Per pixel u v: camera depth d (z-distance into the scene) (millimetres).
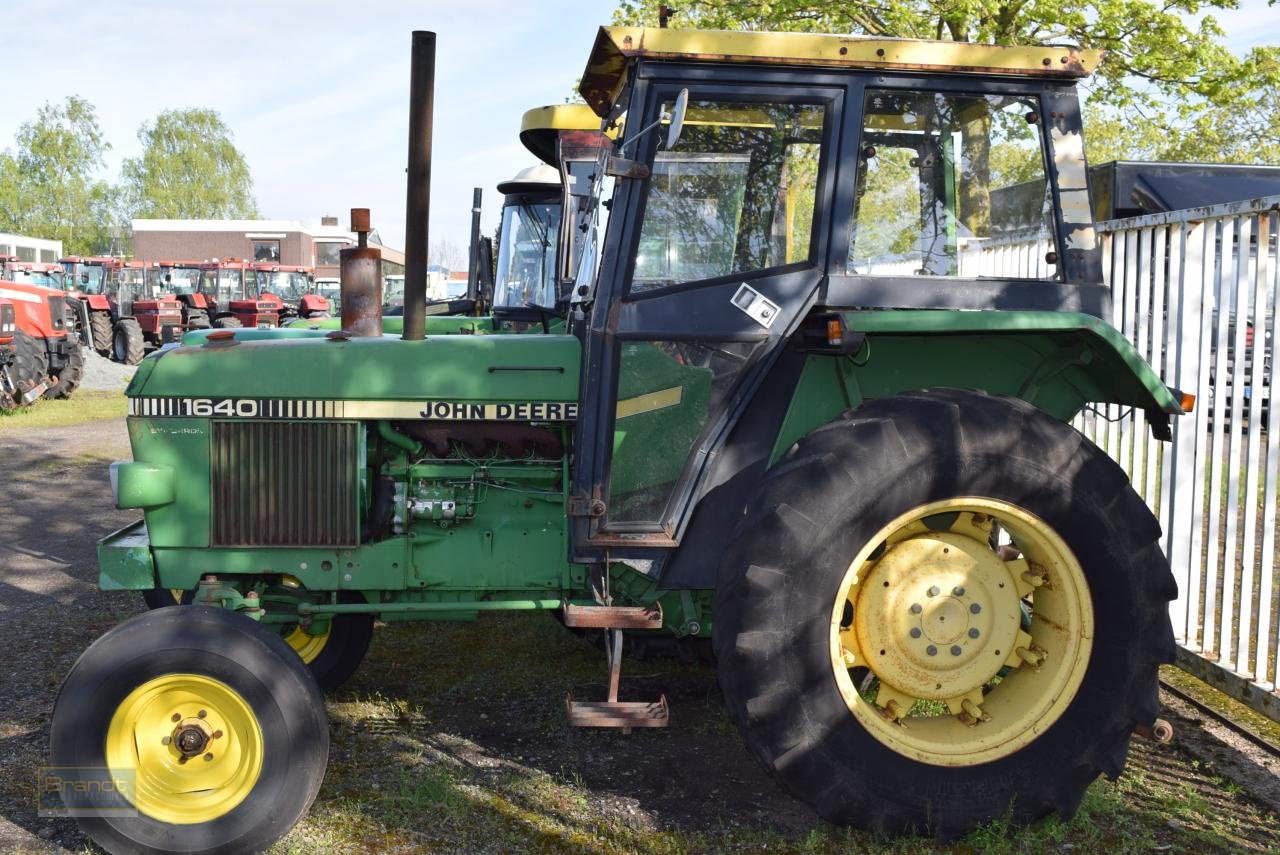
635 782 3533
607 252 3242
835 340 3076
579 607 3264
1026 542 3240
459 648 4914
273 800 3008
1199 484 4227
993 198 3326
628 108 3213
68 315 17234
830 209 3252
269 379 3490
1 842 3127
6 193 59219
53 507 8164
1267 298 3803
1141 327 4570
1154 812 3297
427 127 3396
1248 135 20609
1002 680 3398
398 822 3234
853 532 3033
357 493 3506
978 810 3096
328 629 4238
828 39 3176
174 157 66938
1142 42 10867
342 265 3834
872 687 3684
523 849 3098
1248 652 4121
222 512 3500
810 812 3322
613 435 3260
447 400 3508
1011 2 10336
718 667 3084
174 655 2982
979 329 3111
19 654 4777
